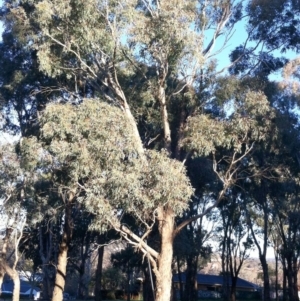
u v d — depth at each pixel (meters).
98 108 22.72
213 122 25.34
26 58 33.22
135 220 26.28
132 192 21.58
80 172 22.42
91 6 23.80
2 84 33.56
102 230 23.00
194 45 25.31
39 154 25.64
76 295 73.00
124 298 74.31
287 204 42.03
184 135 26.45
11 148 30.77
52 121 22.77
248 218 45.69
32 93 31.47
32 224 32.91
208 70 27.83
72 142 22.58
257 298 84.12
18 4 29.39
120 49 25.00
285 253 47.09
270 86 29.73
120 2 24.28
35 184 30.67
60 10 23.91
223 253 55.00
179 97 27.89
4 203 31.50
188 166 31.86
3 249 34.53
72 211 35.78
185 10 25.25
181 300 53.28
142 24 24.44
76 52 25.33
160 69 26.34
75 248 50.50
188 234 42.88
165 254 24.66
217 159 29.61
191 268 52.03
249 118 25.33
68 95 31.03
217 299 79.06
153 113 28.52
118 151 22.19
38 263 47.06
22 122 34.81
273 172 33.59
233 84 27.30
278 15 30.58
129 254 42.12
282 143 30.12
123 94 26.09
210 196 43.62
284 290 55.62
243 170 30.22
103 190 21.80
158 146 28.81
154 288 27.84
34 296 65.75
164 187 21.80
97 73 26.72
